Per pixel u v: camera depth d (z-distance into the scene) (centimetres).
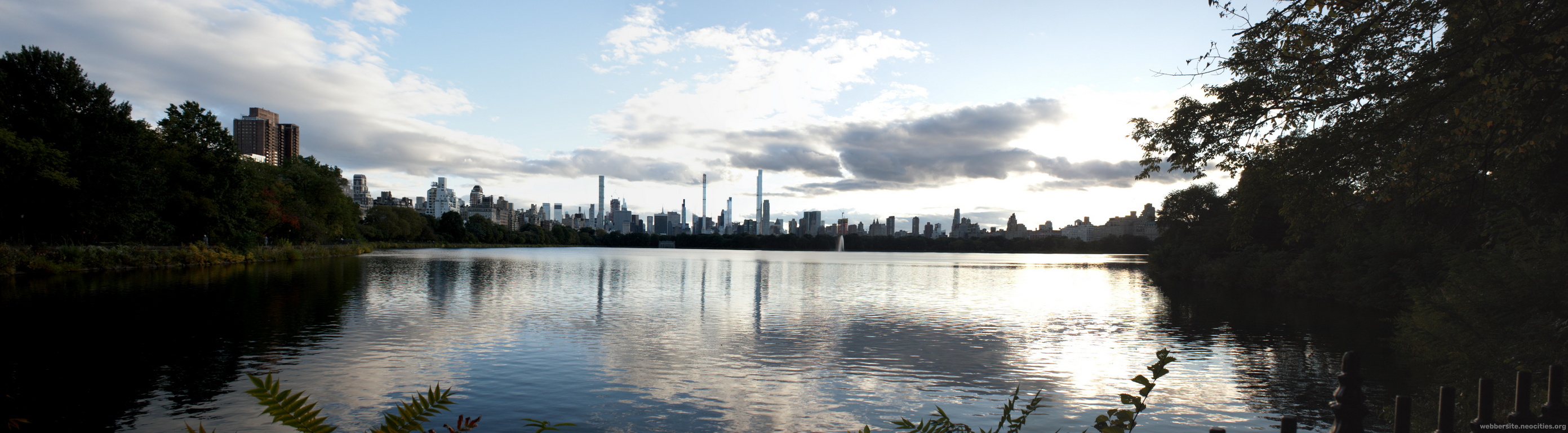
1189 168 1775
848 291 4409
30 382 1513
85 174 4938
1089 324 2795
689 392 1549
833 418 1380
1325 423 1366
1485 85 1014
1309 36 1221
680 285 4816
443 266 6906
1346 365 510
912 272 7394
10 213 4744
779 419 1362
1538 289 1327
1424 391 1573
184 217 6388
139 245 5709
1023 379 1734
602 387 1577
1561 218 1564
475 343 2097
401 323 2502
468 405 1418
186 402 1377
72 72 5122
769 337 2344
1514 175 1641
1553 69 995
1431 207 3108
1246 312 3316
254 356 1834
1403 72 1369
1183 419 1398
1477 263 1484
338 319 2566
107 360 1753
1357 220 2255
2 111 4744
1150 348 2205
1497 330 1374
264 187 7794
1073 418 1395
